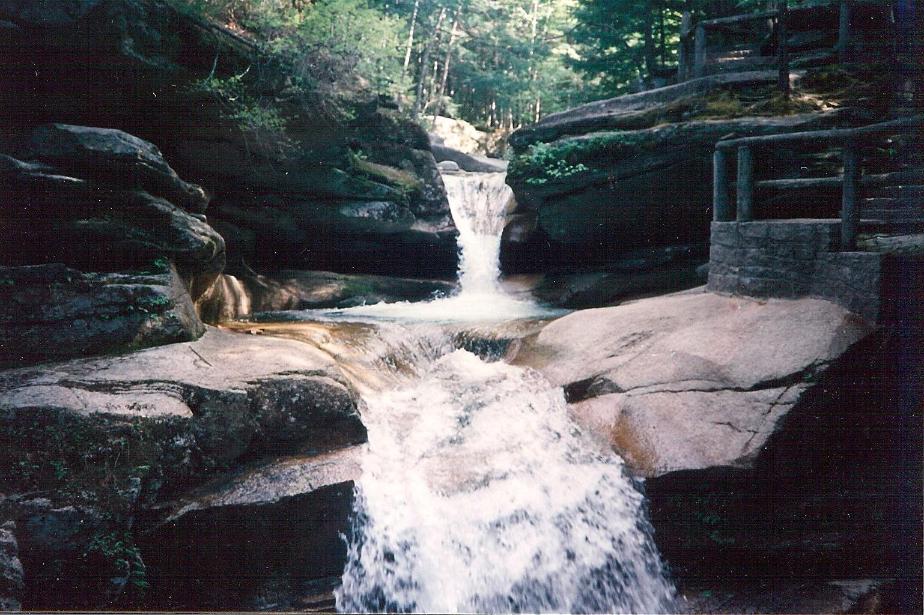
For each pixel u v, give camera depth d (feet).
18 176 19.45
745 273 24.14
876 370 19.21
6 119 21.53
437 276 43.19
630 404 19.76
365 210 36.14
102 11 20.08
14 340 18.12
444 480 17.93
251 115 26.20
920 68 29.32
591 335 23.91
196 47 23.88
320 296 36.22
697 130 30.32
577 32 54.70
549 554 17.28
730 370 19.53
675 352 21.22
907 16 29.91
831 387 18.44
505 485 18.02
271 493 15.75
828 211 28.60
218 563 15.47
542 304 37.09
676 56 56.18
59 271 18.97
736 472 16.80
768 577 17.15
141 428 15.37
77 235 20.72
